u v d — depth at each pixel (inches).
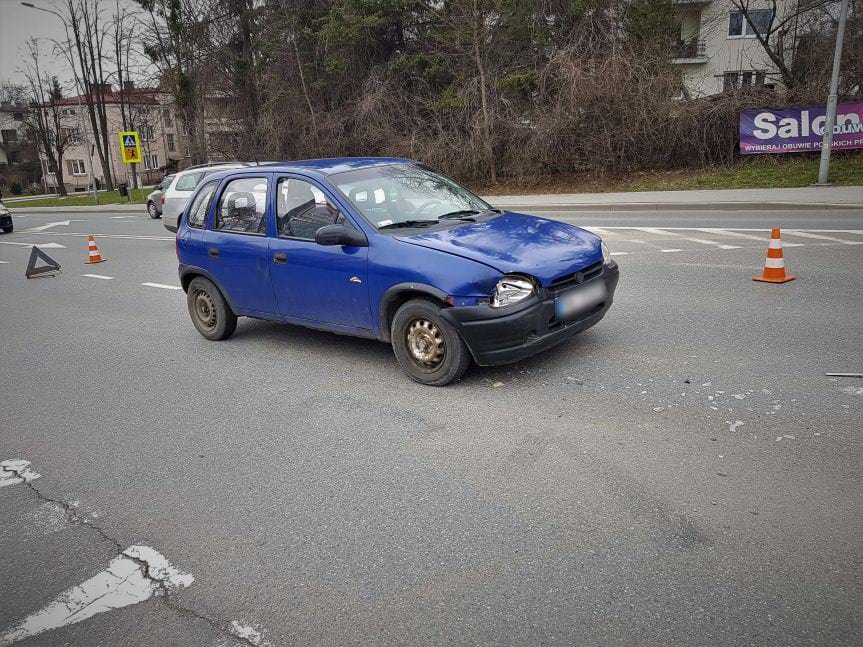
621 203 694.5
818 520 122.6
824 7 942.4
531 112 978.1
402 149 1053.2
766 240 425.1
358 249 211.6
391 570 119.4
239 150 1304.1
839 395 174.6
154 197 964.6
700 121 888.3
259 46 1266.0
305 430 183.3
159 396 221.9
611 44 948.0
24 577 127.9
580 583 111.5
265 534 134.6
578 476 145.7
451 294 189.5
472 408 186.5
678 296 292.8
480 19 964.6
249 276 250.7
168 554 131.0
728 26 1363.2
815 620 99.0
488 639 100.7
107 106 2672.2
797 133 850.1
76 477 167.6
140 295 402.6
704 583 108.8
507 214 237.9
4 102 2987.2
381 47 1194.6
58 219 1156.5
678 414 171.2
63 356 281.3
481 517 133.6
